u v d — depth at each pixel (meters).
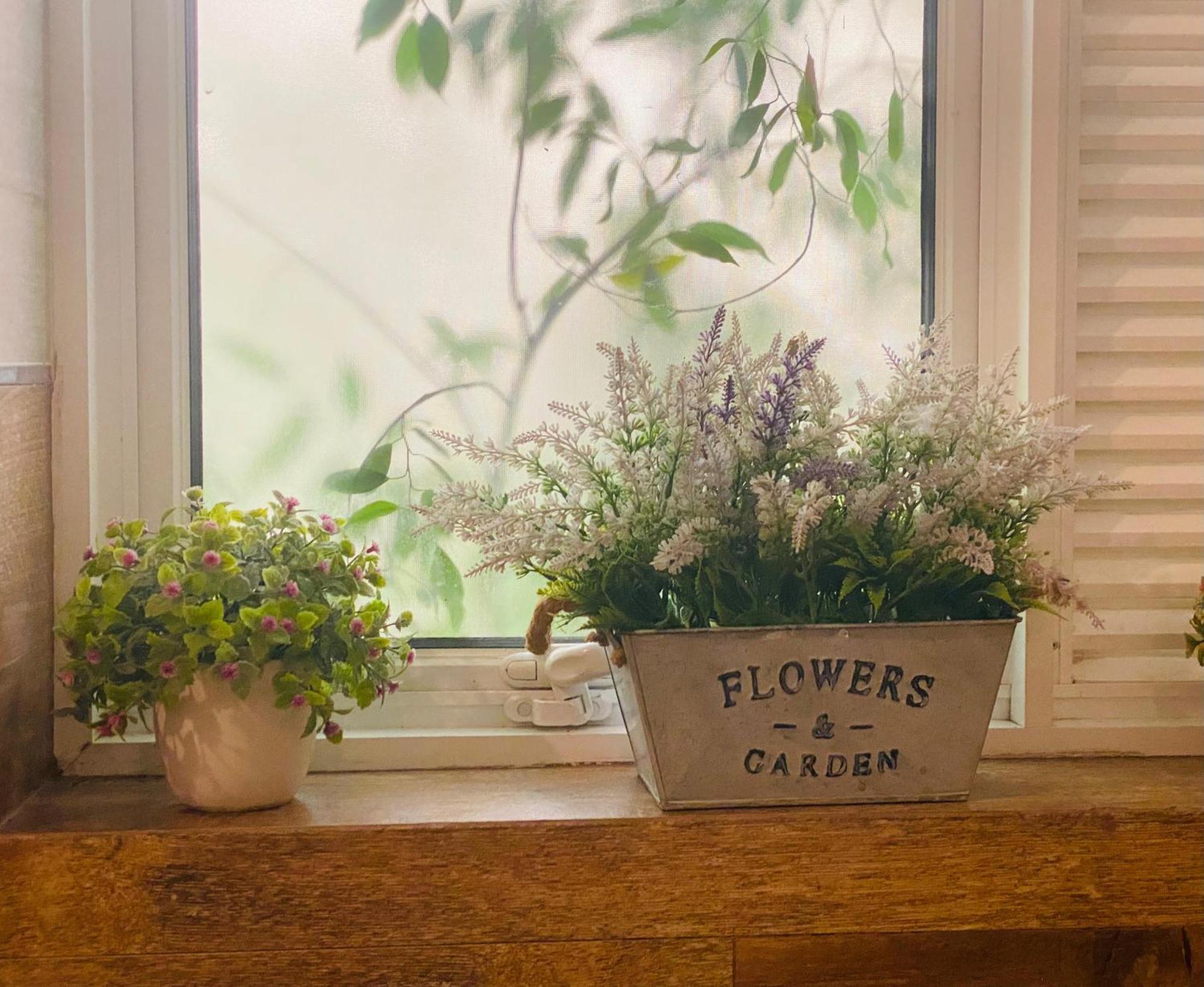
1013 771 1.29
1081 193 1.33
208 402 1.33
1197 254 1.35
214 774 1.11
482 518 1.11
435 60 1.34
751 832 1.11
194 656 1.07
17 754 1.15
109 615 1.09
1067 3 1.32
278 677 1.10
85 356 1.25
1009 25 1.36
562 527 1.11
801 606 1.15
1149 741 1.35
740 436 1.12
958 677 1.14
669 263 1.37
